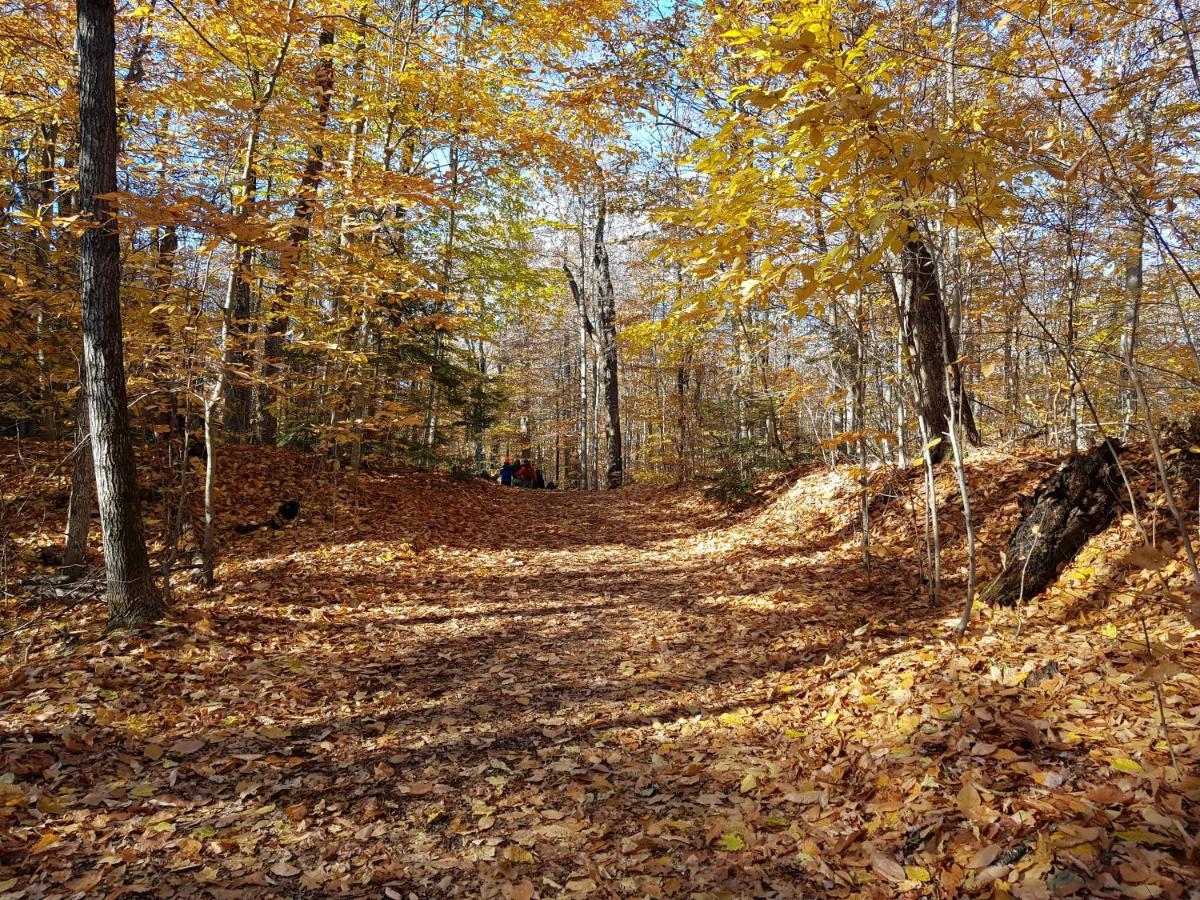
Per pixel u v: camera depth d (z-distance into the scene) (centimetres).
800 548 830
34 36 667
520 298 1543
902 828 251
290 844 283
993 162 283
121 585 516
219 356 659
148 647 483
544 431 3684
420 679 489
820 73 282
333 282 725
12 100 710
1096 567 440
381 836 290
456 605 693
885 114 272
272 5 647
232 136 650
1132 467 485
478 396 1551
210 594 650
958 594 546
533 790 329
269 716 414
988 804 246
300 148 900
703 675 485
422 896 250
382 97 911
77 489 671
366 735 395
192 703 421
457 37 960
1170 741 252
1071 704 298
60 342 653
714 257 345
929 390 829
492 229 1434
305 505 1045
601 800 317
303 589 706
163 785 328
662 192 1068
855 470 644
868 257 282
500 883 255
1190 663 310
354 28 836
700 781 328
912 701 348
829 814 278
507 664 521
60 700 396
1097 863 202
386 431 1238
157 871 262
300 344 731
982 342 1205
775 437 1194
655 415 1942
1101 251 582
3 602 584
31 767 324
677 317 367
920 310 799
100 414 510
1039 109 436
